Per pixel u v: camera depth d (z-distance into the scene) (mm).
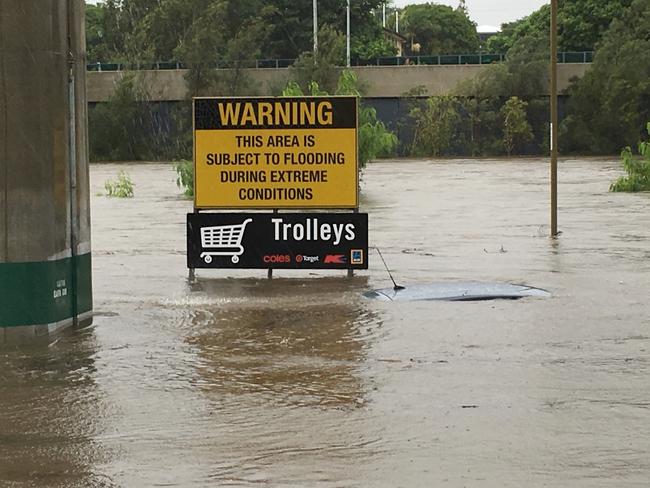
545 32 139000
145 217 39656
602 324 16469
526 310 17734
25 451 10414
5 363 14344
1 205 15883
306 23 135625
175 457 10156
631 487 9148
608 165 84500
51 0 16234
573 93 108312
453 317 17203
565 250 26672
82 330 16594
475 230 32531
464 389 12578
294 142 21688
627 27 111750
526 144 110062
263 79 115812
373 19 146125
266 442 10594
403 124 110812
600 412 11500
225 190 21797
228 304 18812
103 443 10648
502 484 9250
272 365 14000
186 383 13086
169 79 114250
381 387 12734
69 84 16844
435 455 10102
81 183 17281
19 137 15922
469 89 109250
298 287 20766
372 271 22938
